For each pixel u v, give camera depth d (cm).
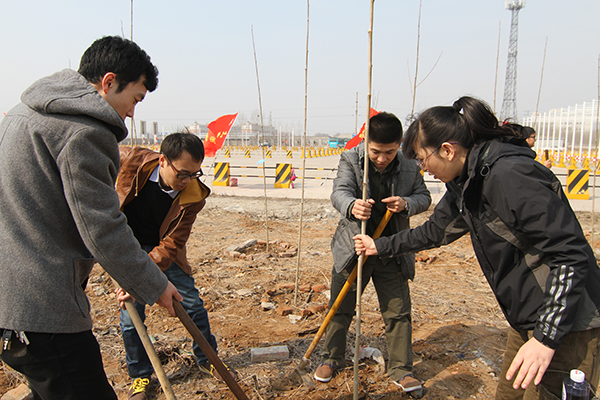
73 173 139
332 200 265
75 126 140
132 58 156
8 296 139
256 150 5153
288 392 269
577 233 142
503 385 204
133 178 238
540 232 143
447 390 273
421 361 308
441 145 173
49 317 144
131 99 162
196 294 267
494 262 171
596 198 1102
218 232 707
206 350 193
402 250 219
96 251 147
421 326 364
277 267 521
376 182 266
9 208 141
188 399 258
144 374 253
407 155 189
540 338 147
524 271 161
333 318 277
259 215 854
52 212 144
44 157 140
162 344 309
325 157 3941
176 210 234
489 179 156
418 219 814
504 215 153
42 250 144
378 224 272
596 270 161
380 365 292
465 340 338
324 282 470
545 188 144
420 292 441
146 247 258
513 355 197
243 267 514
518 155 155
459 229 208
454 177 180
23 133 140
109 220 146
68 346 150
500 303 177
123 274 155
